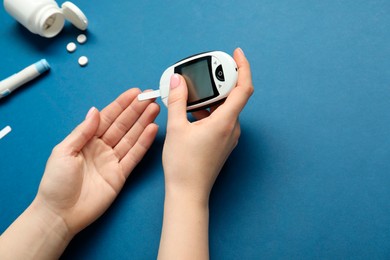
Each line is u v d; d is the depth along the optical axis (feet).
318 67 2.00
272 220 1.90
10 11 2.10
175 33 2.13
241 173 1.94
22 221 1.83
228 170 1.95
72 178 1.82
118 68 2.13
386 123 1.92
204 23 2.12
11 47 2.20
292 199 1.90
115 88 2.11
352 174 1.89
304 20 2.06
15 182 2.07
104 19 2.19
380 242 1.84
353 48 2.01
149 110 1.91
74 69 2.15
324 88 1.98
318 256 1.85
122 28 2.17
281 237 1.88
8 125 2.13
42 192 1.83
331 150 1.92
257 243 1.89
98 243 1.96
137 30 2.16
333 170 1.90
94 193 1.89
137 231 1.95
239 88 1.72
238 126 1.81
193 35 2.11
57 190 1.81
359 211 1.86
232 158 1.96
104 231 1.97
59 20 2.15
